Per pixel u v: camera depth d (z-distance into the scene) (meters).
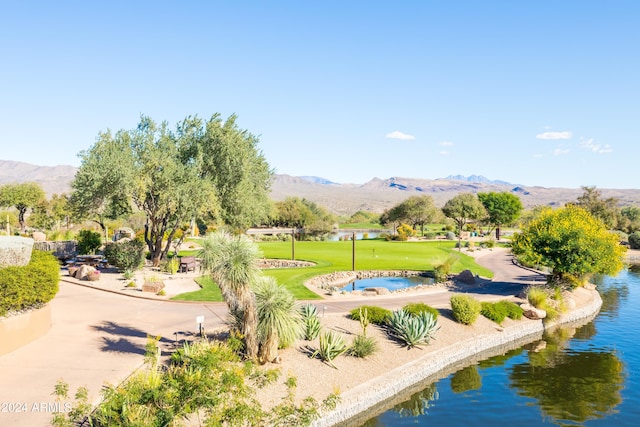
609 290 38.72
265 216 42.94
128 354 15.44
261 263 42.94
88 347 15.95
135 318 20.47
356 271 38.72
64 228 77.12
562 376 18.61
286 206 101.88
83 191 31.97
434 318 22.72
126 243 33.38
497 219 96.94
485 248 64.88
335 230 113.62
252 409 9.52
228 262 14.88
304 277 33.88
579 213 33.62
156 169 33.56
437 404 15.88
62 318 19.66
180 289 27.22
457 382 17.92
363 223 158.00
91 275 28.25
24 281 15.42
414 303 24.36
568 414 15.20
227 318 19.03
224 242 15.54
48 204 79.75
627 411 15.41
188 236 64.75
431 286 32.22
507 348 22.38
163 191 33.06
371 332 20.75
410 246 62.59
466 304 23.45
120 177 30.80
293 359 16.61
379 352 18.86
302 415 11.30
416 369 18.00
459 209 85.75
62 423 9.00
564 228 30.50
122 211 37.47
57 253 38.34
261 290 16.36
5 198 75.69
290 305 16.62
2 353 14.67
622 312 30.39
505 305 25.78
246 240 15.74
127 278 29.20
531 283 35.16
